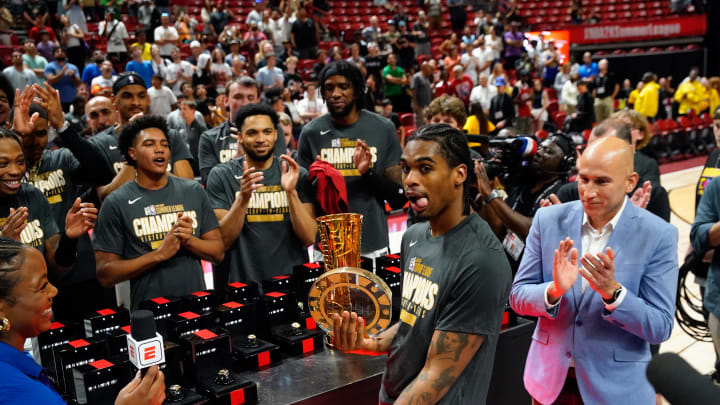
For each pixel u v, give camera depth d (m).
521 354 2.55
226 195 3.19
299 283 2.52
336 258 1.87
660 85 14.83
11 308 1.37
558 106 13.51
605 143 1.90
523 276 2.13
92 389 1.85
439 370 1.52
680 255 5.93
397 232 7.60
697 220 2.68
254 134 3.05
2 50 10.94
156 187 2.81
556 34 17.45
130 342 1.58
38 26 11.59
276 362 2.24
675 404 0.68
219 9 14.26
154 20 12.81
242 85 4.18
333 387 2.04
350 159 3.41
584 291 1.97
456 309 1.52
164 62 11.76
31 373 1.38
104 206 2.74
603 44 17.66
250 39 12.99
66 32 11.12
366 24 16.98
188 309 2.35
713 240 2.58
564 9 19.22
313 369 2.18
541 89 13.77
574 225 2.05
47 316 1.45
